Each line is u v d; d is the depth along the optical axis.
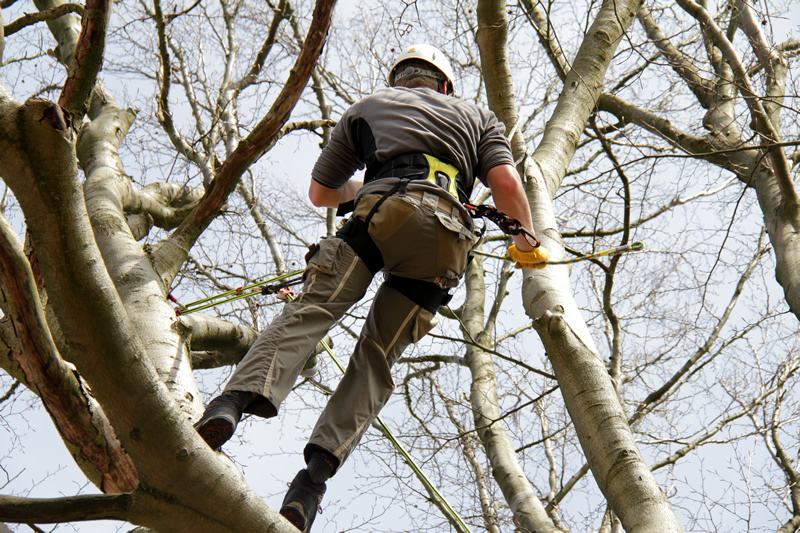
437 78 3.66
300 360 2.92
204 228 4.21
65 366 2.82
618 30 6.94
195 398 3.42
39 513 2.29
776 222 7.66
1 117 2.09
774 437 8.56
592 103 6.38
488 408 8.06
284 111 3.57
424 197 3.01
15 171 2.14
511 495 7.13
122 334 2.26
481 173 3.37
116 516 2.42
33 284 2.42
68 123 2.17
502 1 5.54
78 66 3.13
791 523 7.92
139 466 2.40
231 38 9.26
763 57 7.93
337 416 3.15
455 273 3.19
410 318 3.32
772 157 7.23
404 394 9.00
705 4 10.06
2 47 3.13
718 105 8.77
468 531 4.58
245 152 3.80
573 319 3.92
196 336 5.81
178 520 2.47
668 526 3.05
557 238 4.52
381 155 3.18
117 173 4.70
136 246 4.10
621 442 3.38
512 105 5.50
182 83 8.71
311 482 3.02
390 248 3.06
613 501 3.27
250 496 2.50
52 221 2.19
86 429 2.96
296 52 9.38
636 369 9.22
